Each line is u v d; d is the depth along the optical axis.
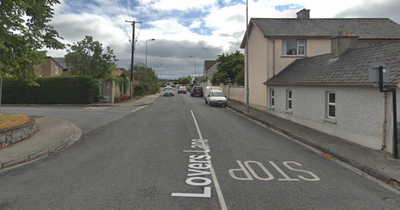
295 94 14.49
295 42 20.06
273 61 19.59
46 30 11.20
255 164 7.06
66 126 12.13
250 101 24.06
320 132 11.68
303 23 21.67
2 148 8.09
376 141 8.53
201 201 4.64
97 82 25.91
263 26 20.81
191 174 6.11
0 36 8.39
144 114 18.45
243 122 15.41
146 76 52.41
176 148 8.72
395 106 7.47
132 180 5.66
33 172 6.23
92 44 29.67
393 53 9.31
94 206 4.38
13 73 10.95
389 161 7.24
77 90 25.06
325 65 13.46
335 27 21.16
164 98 40.09
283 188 5.38
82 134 11.17
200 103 29.69
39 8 10.27
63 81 25.03
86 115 17.11
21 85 24.92
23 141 9.06
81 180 5.65
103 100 25.95
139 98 36.78
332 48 13.56
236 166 6.83
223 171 6.39
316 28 20.78
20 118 10.39
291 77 15.79
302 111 13.70
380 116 8.35
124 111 20.23
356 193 5.23
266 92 19.50
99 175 5.98
